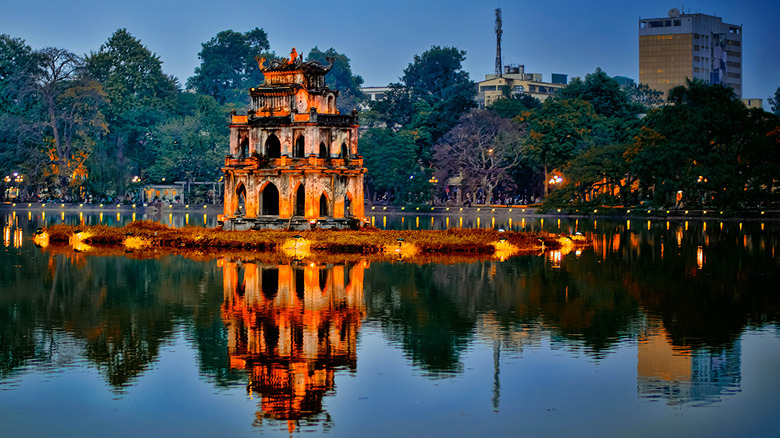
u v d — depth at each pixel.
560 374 36.50
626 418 31.69
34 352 39.47
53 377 35.88
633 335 43.09
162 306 49.78
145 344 40.94
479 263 70.88
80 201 198.88
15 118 196.25
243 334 42.78
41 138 198.12
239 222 90.94
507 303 51.31
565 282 59.81
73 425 30.84
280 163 89.81
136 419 31.45
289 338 42.03
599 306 50.53
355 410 32.34
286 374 36.41
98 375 36.19
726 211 141.88
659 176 146.88
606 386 35.03
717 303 51.66
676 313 48.56
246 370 36.88
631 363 38.09
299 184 90.06
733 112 143.62
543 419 31.56
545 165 186.25
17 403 32.88
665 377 36.16
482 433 30.33
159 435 30.00
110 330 43.56
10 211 175.12
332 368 37.28
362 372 36.69
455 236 83.44
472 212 174.75
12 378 35.78
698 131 143.25
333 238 80.50
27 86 196.62
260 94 92.31
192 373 36.44
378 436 29.98
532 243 84.31
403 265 68.81
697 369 37.25
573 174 162.25
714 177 140.88
